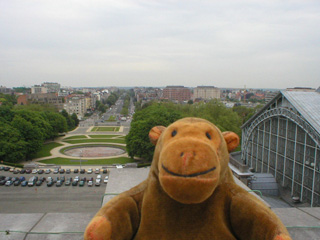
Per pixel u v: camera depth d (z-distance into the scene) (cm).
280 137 3108
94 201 3353
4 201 3294
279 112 3053
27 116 6278
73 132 9375
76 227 725
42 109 9850
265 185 3014
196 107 7950
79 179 4169
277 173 3166
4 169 4609
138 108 16075
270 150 3331
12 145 4978
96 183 3984
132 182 960
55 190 3750
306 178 2650
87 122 12644
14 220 757
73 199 3409
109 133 9194
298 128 2753
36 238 675
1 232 695
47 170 4522
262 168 3528
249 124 3872
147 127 5053
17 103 14550
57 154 5988
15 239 668
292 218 804
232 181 427
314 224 770
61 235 688
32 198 3416
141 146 4962
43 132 6288
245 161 4003
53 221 755
